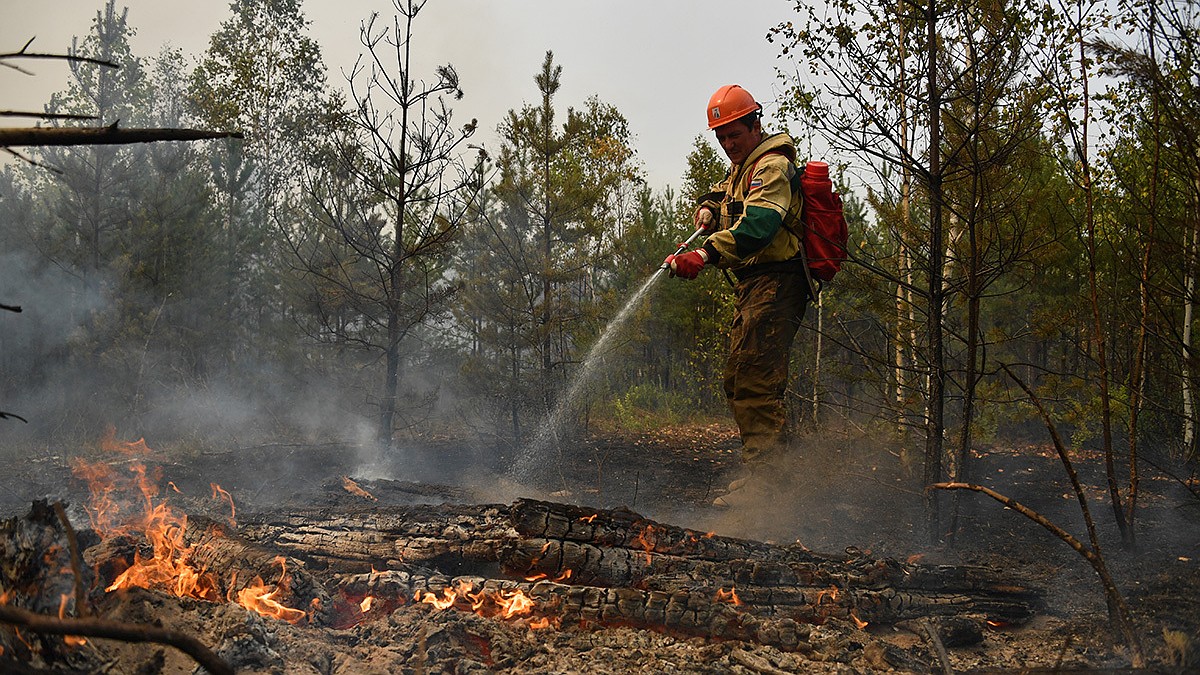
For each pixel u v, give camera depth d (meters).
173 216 11.37
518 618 3.50
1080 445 9.57
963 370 5.64
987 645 3.61
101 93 10.97
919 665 3.29
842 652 3.34
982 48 5.39
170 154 11.45
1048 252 5.46
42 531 2.66
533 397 9.66
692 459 9.20
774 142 5.33
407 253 8.55
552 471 8.21
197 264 11.42
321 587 3.58
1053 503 6.92
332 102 8.34
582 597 3.53
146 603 2.83
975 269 5.51
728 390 5.68
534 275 9.87
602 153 19.70
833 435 7.55
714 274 13.94
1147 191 5.34
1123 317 5.71
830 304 9.61
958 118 5.52
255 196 14.84
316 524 4.16
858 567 3.97
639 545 3.93
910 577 3.90
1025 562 4.97
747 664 3.14
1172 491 7.30
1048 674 2.71
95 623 1.44
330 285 9.19
